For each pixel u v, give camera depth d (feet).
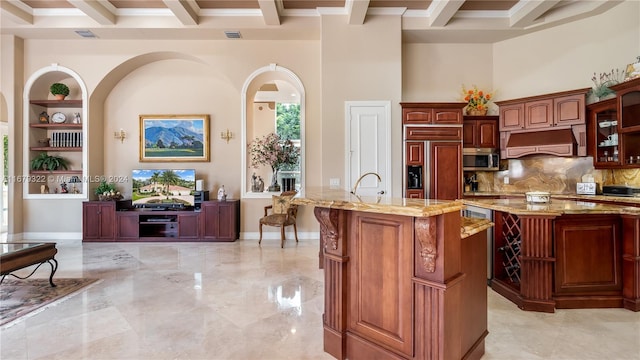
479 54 18.24
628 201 12.14
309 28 16.28
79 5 14.39
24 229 17.78
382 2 15.39
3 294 9.82
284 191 18.71
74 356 6.49
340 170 16.12
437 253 5.02
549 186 16.38
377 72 16.12
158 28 16.15
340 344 6.32
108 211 17.10
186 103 18.94
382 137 16.17
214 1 15.23
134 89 18.89
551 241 8.60
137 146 18.95
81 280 11.12
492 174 18.44
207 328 7.70
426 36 17.17
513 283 9.69
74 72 17.61
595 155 14.20
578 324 7.82
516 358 6.38
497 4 15.47
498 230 10.21
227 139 18.90
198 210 17.34
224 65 17.63
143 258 13.98
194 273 11.93
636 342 6.97
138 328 7.68
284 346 6.89
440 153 15.87
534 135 15.92
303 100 17.51
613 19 14.21
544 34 16.43
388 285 5.72
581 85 15.29
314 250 15.39
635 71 12.43
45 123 17.87
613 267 8.86
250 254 14.65
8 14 15.01
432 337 5.13
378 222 5.85
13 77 17.02
